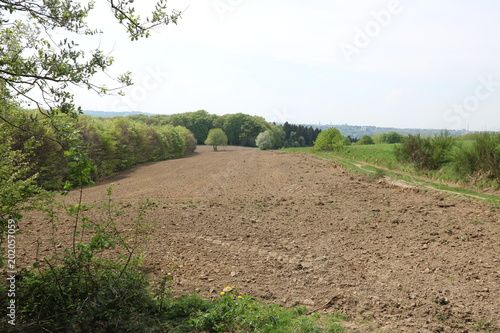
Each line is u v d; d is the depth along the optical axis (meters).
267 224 8.72
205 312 4.15
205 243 7.16
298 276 5.52
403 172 17.34
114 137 24.44
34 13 3.41
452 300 4.58
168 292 4.51
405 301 4.60
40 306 3.56
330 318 4.19
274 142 85.12
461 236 7.18
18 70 3.24
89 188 16.31
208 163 30.67
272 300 4.70
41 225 7.88
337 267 5.88
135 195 13.63
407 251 6.54
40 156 14.43
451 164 16.03
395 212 9.56
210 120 87.50
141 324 3.65
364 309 4.42
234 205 11.18
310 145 111.50
